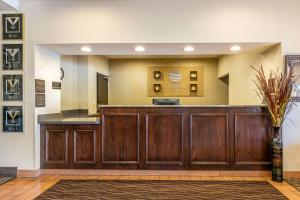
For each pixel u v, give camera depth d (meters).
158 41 4.39
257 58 5.44
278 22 4.34
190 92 8.62
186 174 4.59
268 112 4.50
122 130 4.64
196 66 8.62
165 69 8.70
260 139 4.54
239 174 4.55
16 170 4.54
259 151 4.54
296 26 4.34
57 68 5.29
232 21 4.36
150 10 4.41
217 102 8.55
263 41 4.34
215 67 8.59
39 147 4.67
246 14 4.36
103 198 3.56
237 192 3.78
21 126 4.53
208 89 8.59
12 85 4.53
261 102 5.10
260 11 4.35
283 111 4.20
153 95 8.71
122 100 8.84
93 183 4.18
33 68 4.50
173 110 4.60
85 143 4.68
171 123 4.61
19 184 4.14
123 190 3.87
